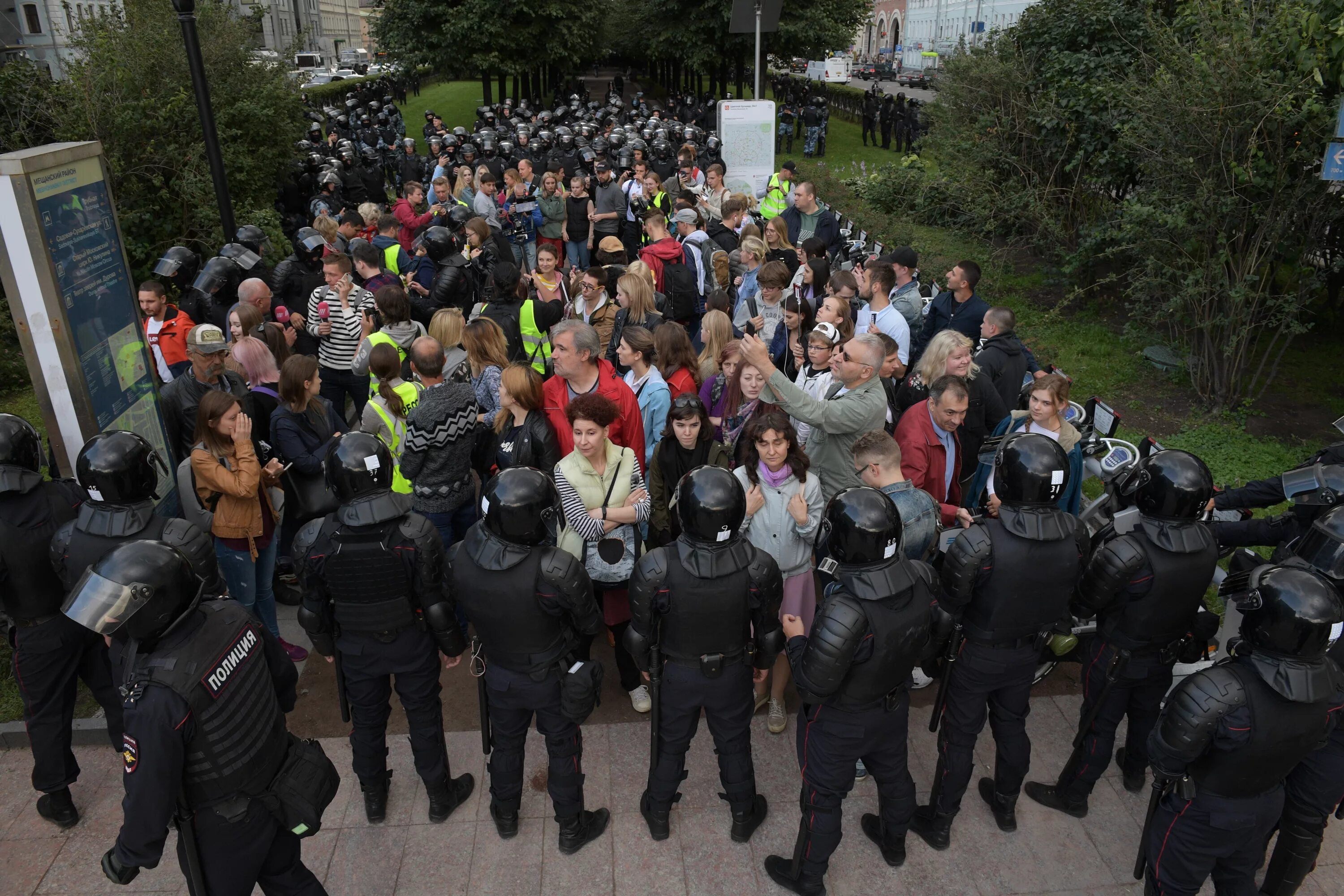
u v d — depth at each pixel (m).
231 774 2.82
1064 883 3.68
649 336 5.07
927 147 14.84
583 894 3.62
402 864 3.76
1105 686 3.70
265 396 5.39
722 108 16.19
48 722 3.80
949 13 48.75
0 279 4.21
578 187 12.28
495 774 3.73
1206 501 3.43
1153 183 9.08
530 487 3.24
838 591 3.21
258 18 15.09
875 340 4.41
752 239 7.64
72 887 3.69
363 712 3.73
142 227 12.21
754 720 4.64
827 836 3.41
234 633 2.88
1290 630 2.80
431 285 8.44
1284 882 3.52
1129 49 11.09
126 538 3.44
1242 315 8.29
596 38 37.19
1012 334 5.79
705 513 3.19
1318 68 7.38
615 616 4.37
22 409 9.20
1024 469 3.38
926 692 4.88
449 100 46.41
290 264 7.96
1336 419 8.15
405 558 3.44
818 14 32.41
